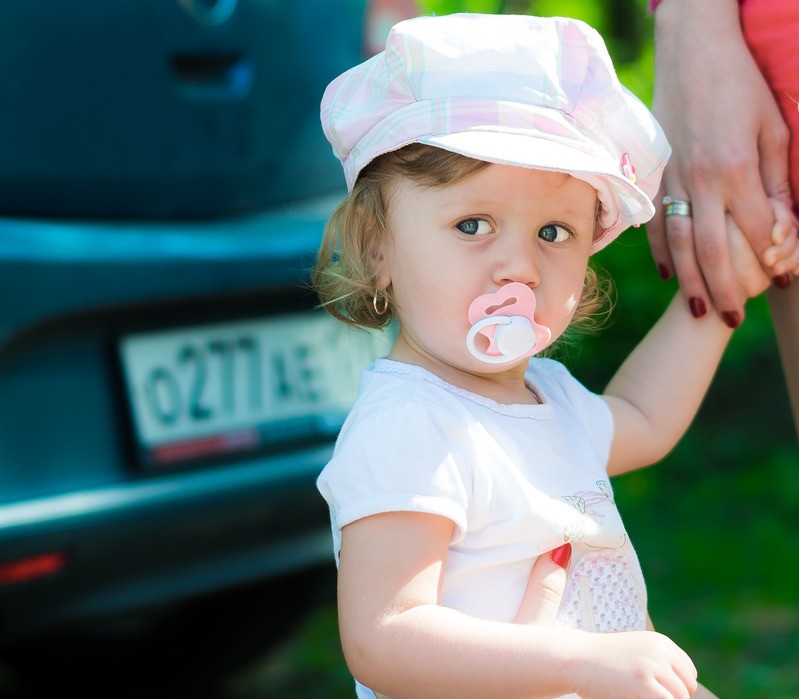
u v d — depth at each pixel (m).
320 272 2.52
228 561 3.70
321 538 3.91
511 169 2.18
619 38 9.26
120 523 3.44
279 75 4.08
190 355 3.67
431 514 2.09
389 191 2.27
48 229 3.48
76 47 3.61
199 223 3.90
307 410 3.86
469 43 2.20
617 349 7.24
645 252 7.16
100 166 3.67
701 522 6.58
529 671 1.96
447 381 2.28
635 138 2.30
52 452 3.39
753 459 7.35
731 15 2.59
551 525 2.19
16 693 4.51
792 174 2.56
